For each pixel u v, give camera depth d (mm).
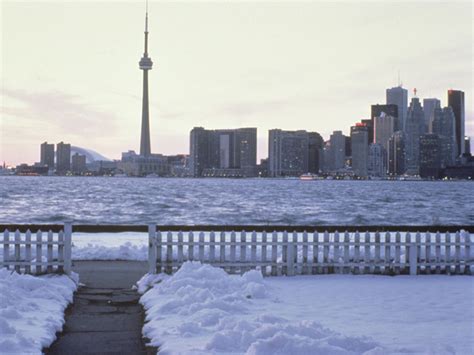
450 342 8172
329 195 184625
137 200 131750
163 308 10312
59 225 29234
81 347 8359
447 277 14570
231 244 14406
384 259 14984
